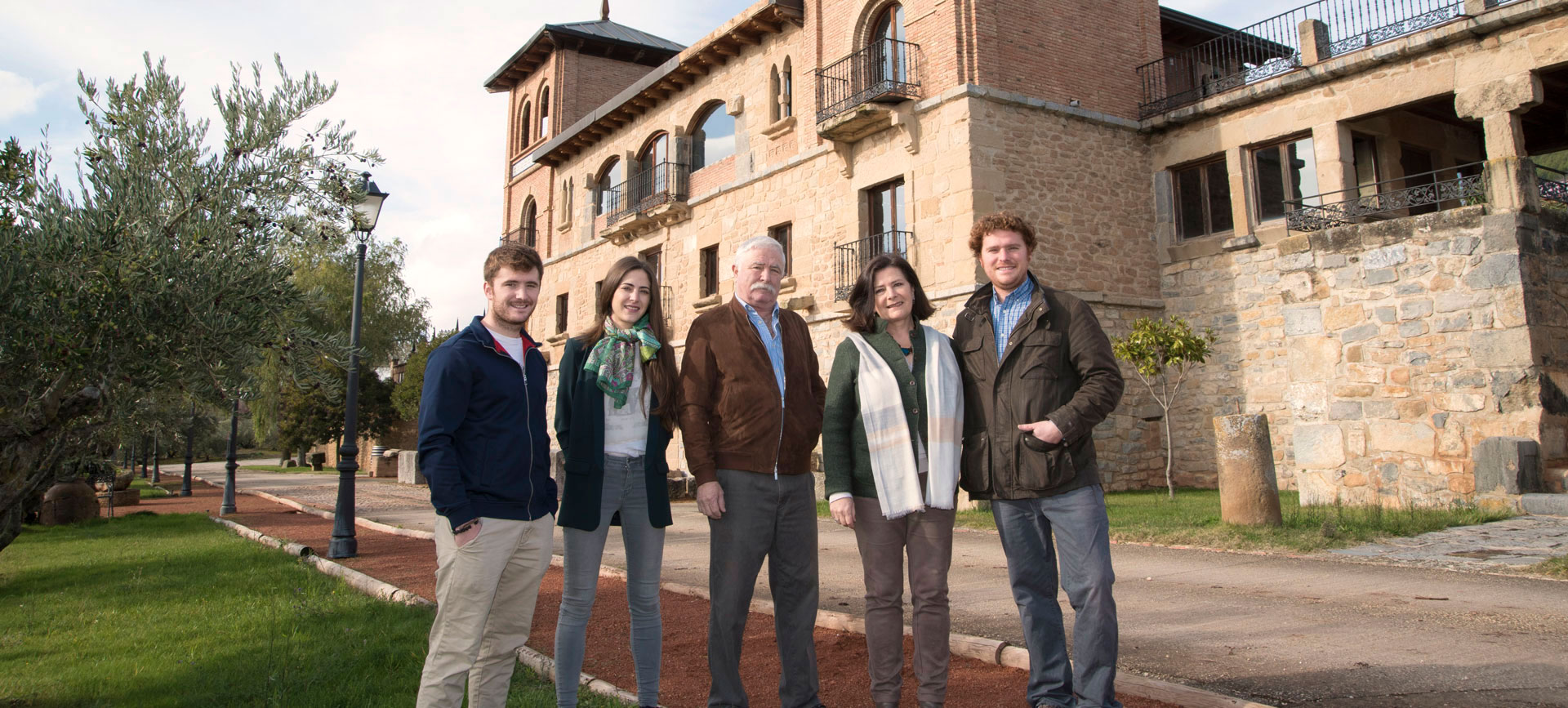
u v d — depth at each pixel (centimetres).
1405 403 927
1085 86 1470
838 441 326
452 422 291
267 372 554
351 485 896
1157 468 1453
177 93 522
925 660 311
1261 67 1404
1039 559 318
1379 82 1231
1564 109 1368
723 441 327
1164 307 1502
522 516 302
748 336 334
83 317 439
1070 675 319
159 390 498
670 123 2092
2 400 473
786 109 1739
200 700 373
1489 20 1096
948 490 305
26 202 457
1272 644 412
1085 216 1437
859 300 339
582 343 357
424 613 541
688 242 2017
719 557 324
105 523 1331
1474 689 331
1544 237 893
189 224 491
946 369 323
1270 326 1359
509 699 365
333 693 376
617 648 461
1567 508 780
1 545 614
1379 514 805
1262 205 1400
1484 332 874
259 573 732
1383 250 953
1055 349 314
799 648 330
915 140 1416
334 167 565
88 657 460
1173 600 528
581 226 2459
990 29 1376
